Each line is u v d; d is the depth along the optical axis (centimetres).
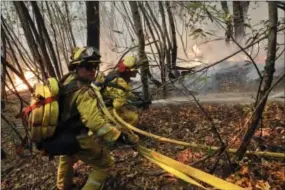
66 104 341
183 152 464
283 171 384
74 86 339
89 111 330
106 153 371
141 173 418
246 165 389
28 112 335
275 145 441
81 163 470
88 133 352
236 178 377
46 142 343
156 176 407
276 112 595
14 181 484
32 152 570
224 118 594
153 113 672
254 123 363
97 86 481
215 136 501
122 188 401
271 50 341
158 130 573
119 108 472
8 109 876
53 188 430
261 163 396
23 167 523
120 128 391
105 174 375
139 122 611
